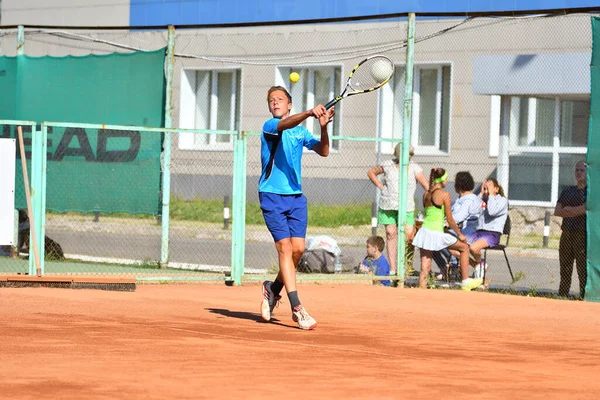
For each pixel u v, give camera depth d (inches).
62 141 789.9
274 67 1515.7
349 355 397.1
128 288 642.2
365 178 1424.7
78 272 746.8
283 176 480.7
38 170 655.1
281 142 480.4
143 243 1132.5
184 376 335.9
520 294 708.0
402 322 524.4
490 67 1250.0
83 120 820.0
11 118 840.9
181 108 1582.2
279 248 483.8
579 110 1263.5
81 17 1606.8
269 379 335.3
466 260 713.0
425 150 1437.0
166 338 426.3
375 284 740.0
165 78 793.6
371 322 520.1
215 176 1531.7
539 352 428.1
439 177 719.7
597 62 639.1
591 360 409.1
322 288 693.9
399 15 716.0
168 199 794.8
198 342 417.4
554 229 1224.2
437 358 397.7
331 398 306.3
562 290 693.9
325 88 1505.9
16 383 315.6
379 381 338.0
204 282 710.5
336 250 812.6
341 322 515.5
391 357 395.5
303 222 487.2
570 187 683.4
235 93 1582.2
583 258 677.3
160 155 783.1
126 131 781.9
